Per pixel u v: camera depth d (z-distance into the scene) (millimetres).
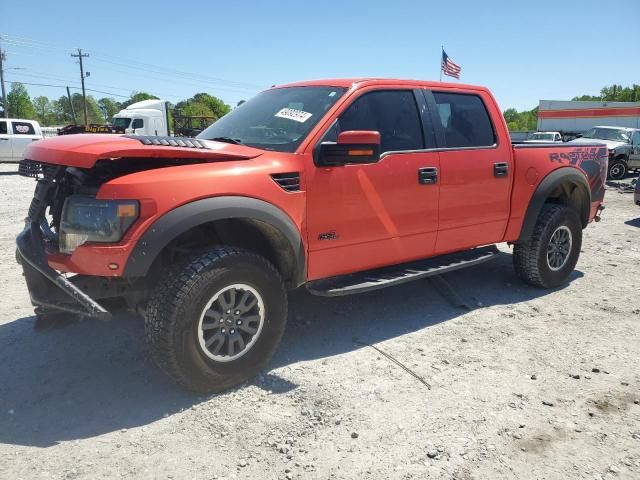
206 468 2582
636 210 11383
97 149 2881
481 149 4570
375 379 3449
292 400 3188
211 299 3066
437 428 2918
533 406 3156
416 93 4285
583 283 5625
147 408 3094
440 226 4344
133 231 2881
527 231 5016
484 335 4199
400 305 4848
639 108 33625
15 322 4352
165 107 27953
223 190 3107
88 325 4273
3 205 10812
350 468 2590
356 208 3775
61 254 3082
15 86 97062
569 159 5301
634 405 3186
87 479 2498
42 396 3227
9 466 2576
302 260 3564
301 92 4141
